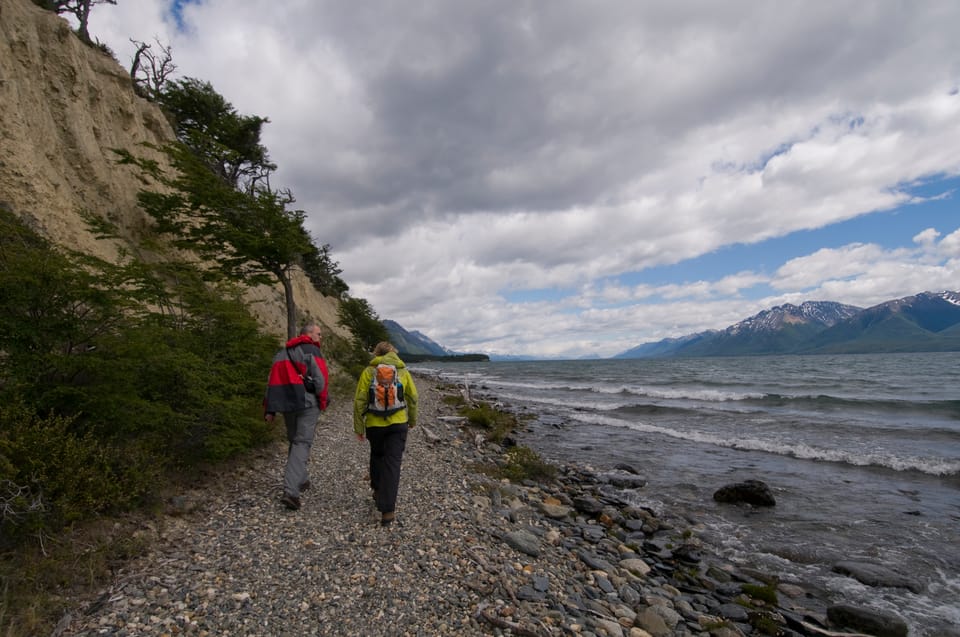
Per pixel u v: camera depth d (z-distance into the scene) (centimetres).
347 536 465
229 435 597
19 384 407
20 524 349
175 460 554
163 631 293
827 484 970
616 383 4234
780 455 1248
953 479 995
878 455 1180
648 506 848
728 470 1097
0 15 1294
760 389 3219
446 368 11444
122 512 435
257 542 433
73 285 471
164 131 2062
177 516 471
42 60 1412
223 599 334
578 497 861
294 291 3566
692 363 11100
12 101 1177
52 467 378
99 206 1437
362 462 796
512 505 733
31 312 454
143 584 343
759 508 830
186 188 1434
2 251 468
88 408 461
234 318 748
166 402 551
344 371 2736
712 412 2053
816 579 570
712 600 502
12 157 1125
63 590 323
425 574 406
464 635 325
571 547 601
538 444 1416
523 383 4769
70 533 373
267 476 648
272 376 523
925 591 539
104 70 1741
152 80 2930
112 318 521
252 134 3192
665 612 434
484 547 497
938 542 675
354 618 328
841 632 443
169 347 586
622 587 488
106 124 1645
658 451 1310
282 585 361
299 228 1675
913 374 4769
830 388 3209
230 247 1778
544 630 352
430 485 736
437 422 1555
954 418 1756
